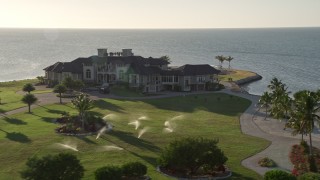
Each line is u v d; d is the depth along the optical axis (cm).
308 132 6556
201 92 13375
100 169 4838
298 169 5881
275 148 7031
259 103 10756
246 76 18125
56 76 14675
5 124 8369
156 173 5534
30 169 4534
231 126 8706
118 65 14088
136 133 7831
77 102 8088
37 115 9275
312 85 17250
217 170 5678
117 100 11500
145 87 13388
